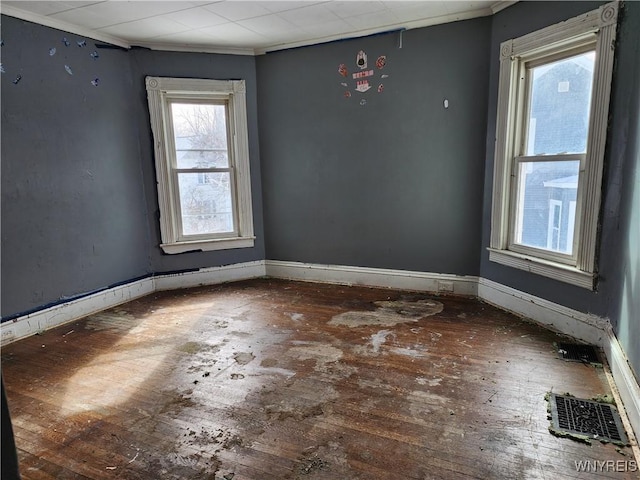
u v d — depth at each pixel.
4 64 2.85
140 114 3.93
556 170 2.84
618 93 2.31
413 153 3.74
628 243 2.13
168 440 1.86
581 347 2.61
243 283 4.41
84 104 3.44
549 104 2.87
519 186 3.16
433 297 3.74
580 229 2.62
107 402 2.18
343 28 3.61
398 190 3.87
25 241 3.04
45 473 1.67
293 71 4.07
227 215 4.41
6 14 2.84
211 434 1.89
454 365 2.46
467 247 3.66
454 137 3.54
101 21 3.22
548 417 1.94
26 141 3.02
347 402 2.12
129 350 2.80
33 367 2.58
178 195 4.19
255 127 4.33
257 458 1.73
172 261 4.23
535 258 3.00
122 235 3.85
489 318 3.18
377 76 3.76
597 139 2.45
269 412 2.05
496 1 3.05
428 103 3.60
